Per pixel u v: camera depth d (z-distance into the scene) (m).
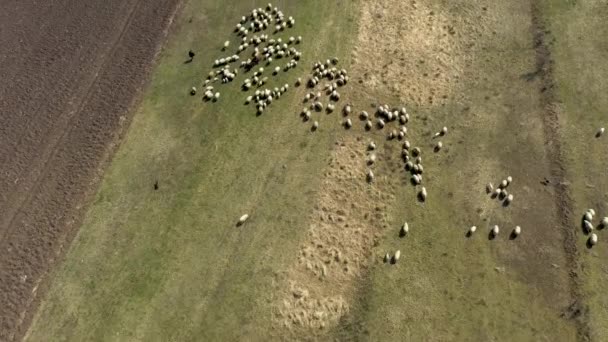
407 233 22.23
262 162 24.86
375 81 26.69
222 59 28.50
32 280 22.95
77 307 22.00
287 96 26.81
